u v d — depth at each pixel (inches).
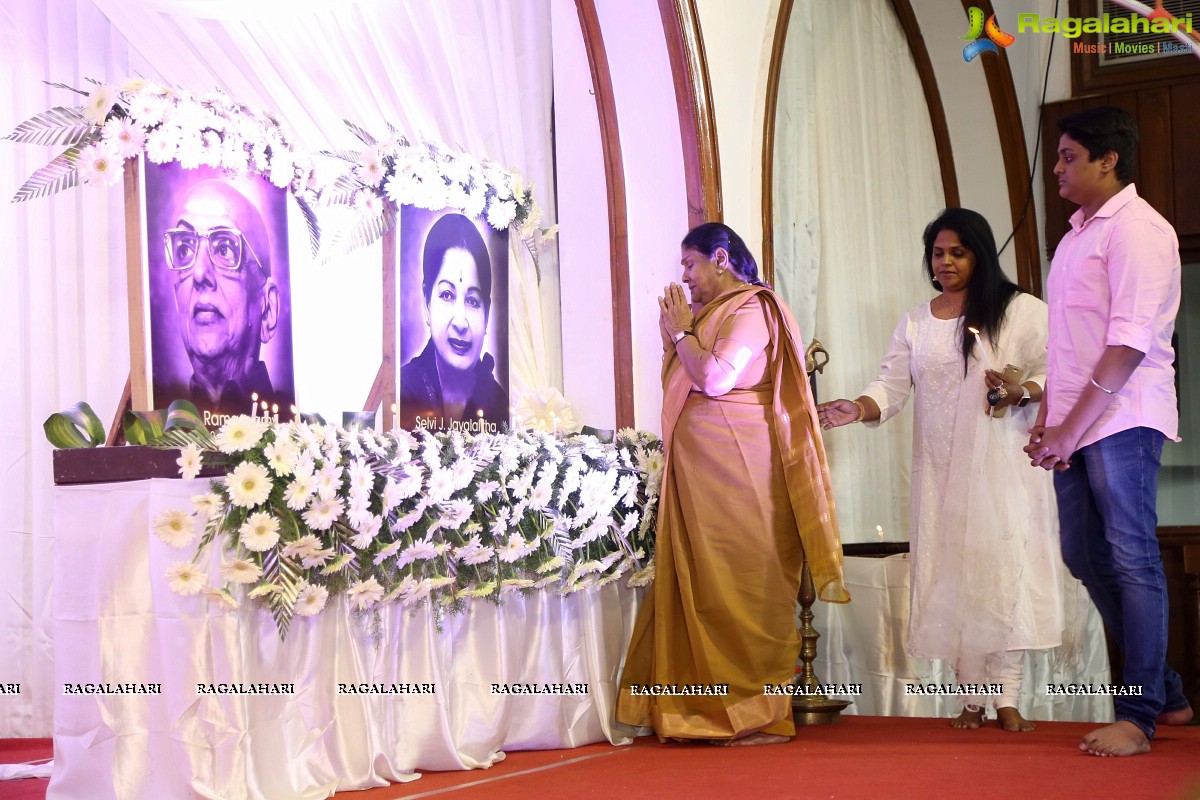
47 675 173.6
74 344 180.1
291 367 135.5
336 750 116.5
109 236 182.2
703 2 183.0
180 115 124.0
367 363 183.3
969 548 156.3
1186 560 215.3
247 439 110.5
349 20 172.2
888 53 262.1
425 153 153.8
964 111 272.4
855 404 169.9
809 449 150.6
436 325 155.2
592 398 187.5
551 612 145.6
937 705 194.7
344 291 182.1
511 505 138.8
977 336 159.2
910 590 164.9
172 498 108.1
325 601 114.8
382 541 122.2
